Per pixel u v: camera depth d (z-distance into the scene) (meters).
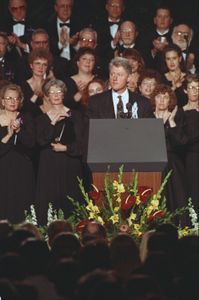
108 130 27.62
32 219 30.03
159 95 34.69
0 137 34.44
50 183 33.94
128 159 27.27
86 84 37.69
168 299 20.06
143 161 27.27
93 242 21.89
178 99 37.81
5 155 34.38
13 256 20.70
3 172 34.31
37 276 20.86
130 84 37.22
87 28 40.47
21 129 34.50
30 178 34.53
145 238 23.64
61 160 34.03
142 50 40.81
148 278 19.23
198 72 42.03
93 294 18.89
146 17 42.56
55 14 42.06
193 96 35.81
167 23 41.88
